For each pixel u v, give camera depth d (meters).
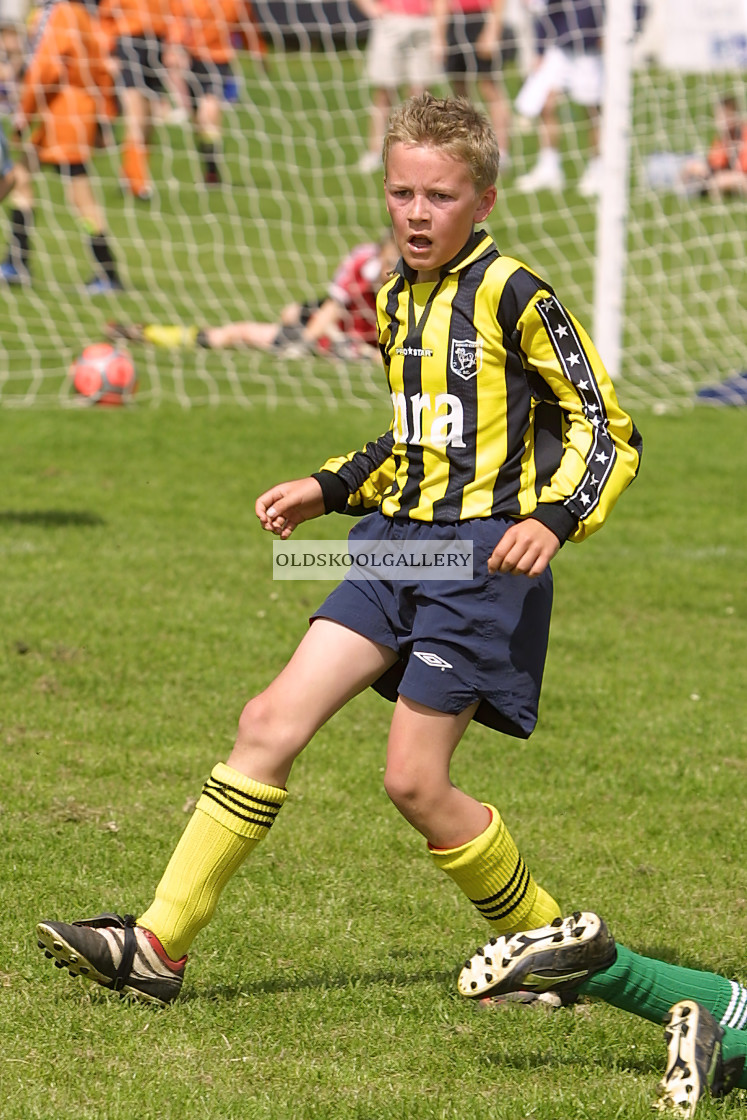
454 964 11.48
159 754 15.99
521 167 58.31
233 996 10.76
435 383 10.12
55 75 42.06
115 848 13.47
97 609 21.03
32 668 18.47
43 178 53.72
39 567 22.95
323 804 14.93
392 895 12.78
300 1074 9.55
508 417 10.08
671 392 37.69
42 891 12.41
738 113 55.84
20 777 15.07
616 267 36.81
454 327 10.05
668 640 21.30
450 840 10.22
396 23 53.22
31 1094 9.09
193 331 39.53
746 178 53.53
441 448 10.12
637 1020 10.62
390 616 10.20
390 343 10.45
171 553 24.22
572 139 58.81
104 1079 9.39
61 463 29.52
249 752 10.22
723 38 60.22
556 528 9.66
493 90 53.78
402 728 10.02
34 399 34.16
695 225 52.88
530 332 9.88
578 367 9.91
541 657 10.27
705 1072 8.93
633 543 26.56
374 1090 9.35
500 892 10.39
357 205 54.50
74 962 10.18
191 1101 9.05
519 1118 8.95
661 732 17.55
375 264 39.31
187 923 10.37
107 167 61.28
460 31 52.62
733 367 39.59
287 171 58.09
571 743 17.11
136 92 52.38
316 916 12.30
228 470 29.44
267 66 63.44
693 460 32.06
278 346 39.56
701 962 11.63
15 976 10.95
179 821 14.23
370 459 10.96
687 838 14.45
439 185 9.85
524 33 56.84
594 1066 9.85
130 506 26.92
